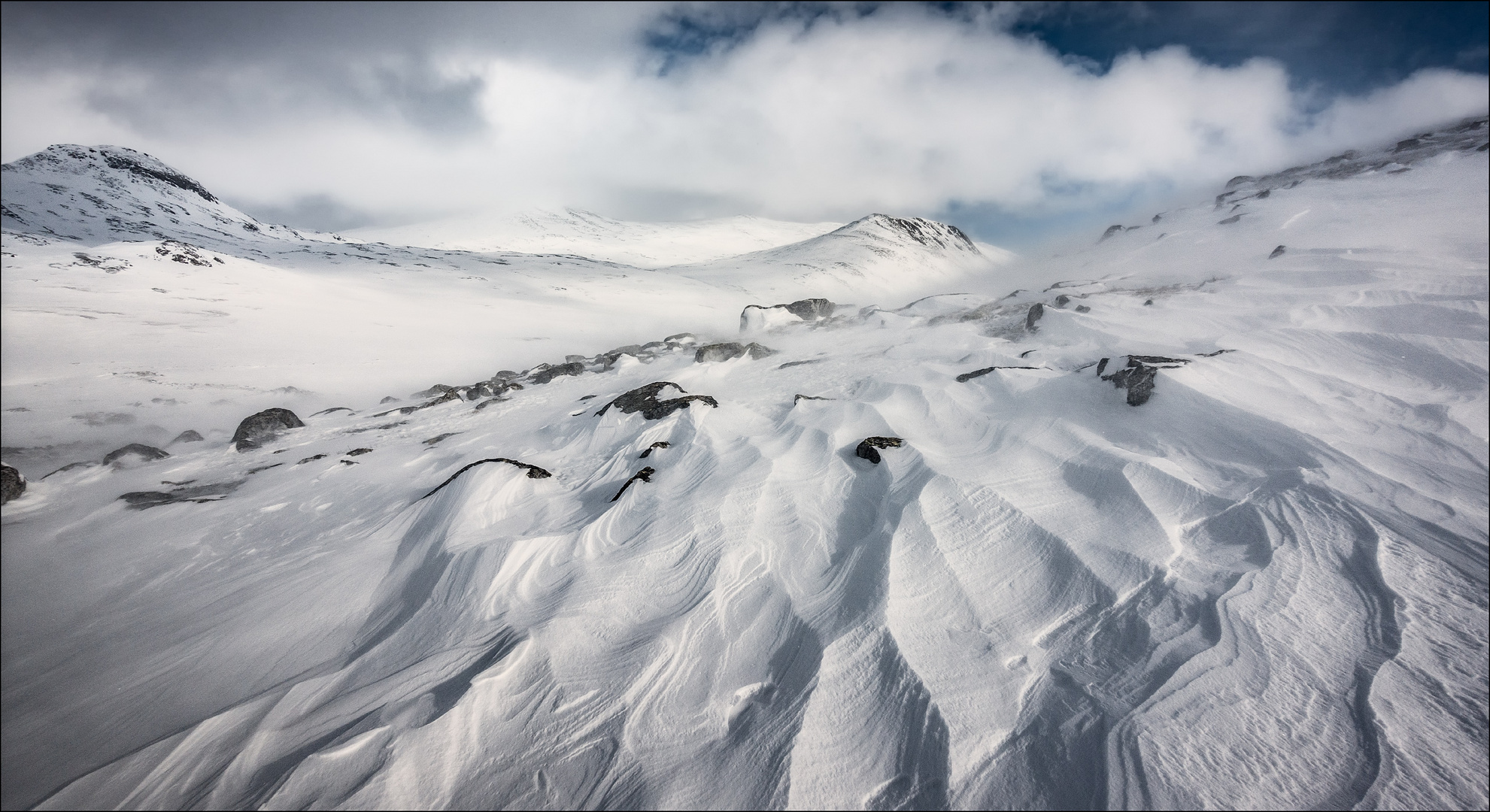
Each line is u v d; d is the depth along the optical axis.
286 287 56.81
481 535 7.80
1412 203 29.50
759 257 129.75
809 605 5.76
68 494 13.03
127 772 4.52
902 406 10.80
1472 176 31.88
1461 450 7.48
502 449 12.98
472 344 44.34
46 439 22.33
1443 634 4.83
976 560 6.15
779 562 6.50
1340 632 4.92
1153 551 6.00
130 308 43.25
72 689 5.82
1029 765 4.04
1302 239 26.14
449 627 6.00
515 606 6.20
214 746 4.71
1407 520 6.18
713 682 5.04
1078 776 3.92
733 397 14.28
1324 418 8.66
